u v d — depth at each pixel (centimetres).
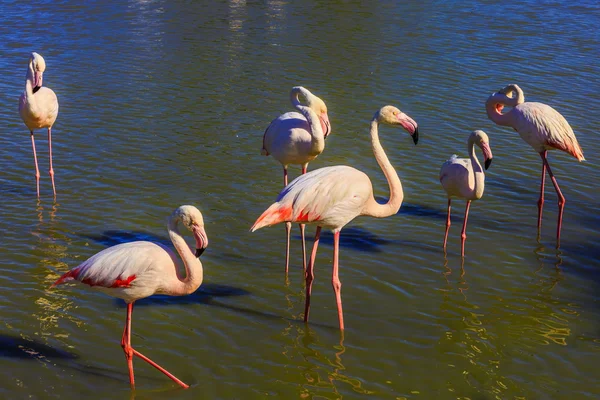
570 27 1909
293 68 1587
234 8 2134
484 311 759
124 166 1108
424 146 1199
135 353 626
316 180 692
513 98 969
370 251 883
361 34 1855
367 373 658
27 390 619
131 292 605
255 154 1161
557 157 1166
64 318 729
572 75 1537
